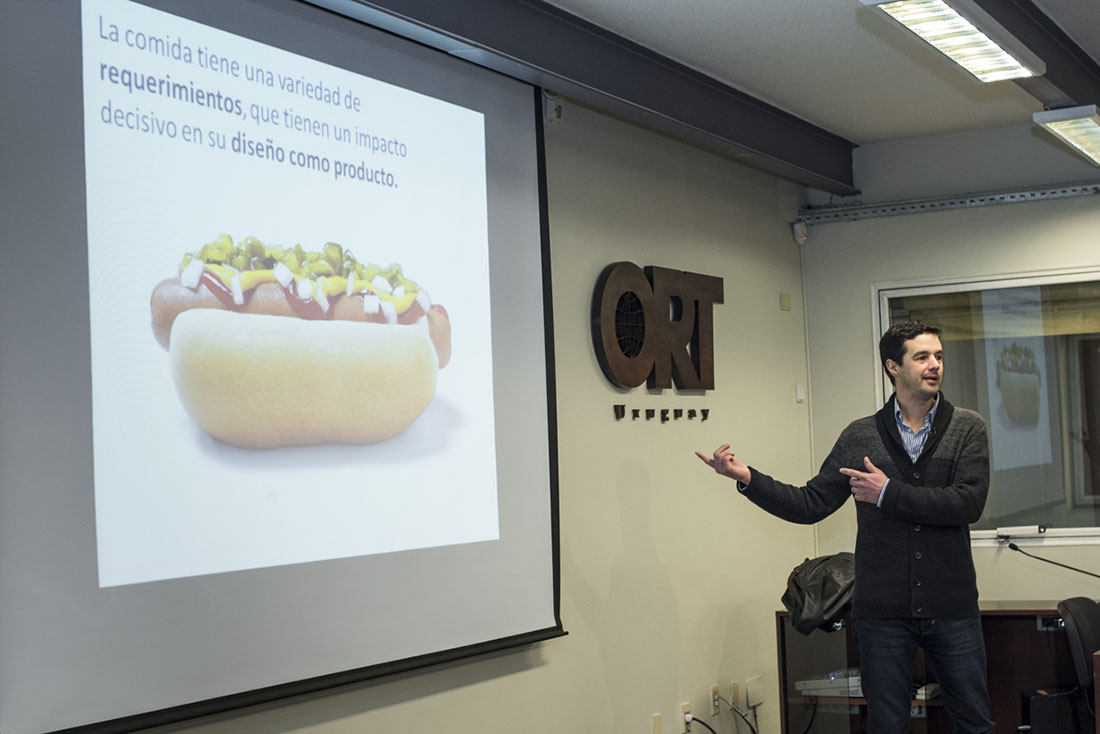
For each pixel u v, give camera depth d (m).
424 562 3.20
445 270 3.35
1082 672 3.37
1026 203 5.35
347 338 3.01
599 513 4.07
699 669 4.55
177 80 2.62
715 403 4.85
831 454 3.49
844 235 5.68
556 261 3.96
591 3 3.56
